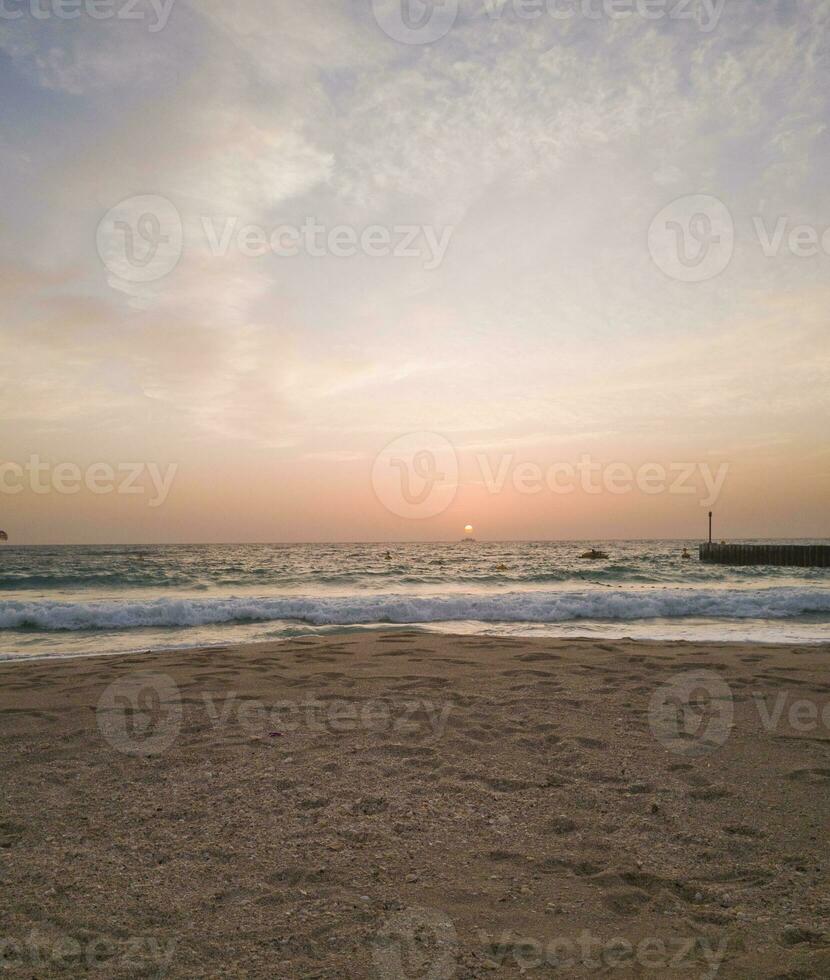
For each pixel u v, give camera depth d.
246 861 2.81
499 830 3.11
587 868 2.75
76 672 6.78
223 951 2.17
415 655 7.56
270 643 8.89
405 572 31.25
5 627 11.42
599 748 4.30
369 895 2.53
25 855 2.86
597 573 30.39
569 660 7.21
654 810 3.34
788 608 13.34
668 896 2.52
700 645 8.39
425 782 3.72
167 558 52.69
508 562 44.78
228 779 3.77
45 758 4.14
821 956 2.10
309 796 3.52
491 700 5.49
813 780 3.74
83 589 23.52
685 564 42.81
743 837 3.03
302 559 50.38
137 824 3.18
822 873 2.68
